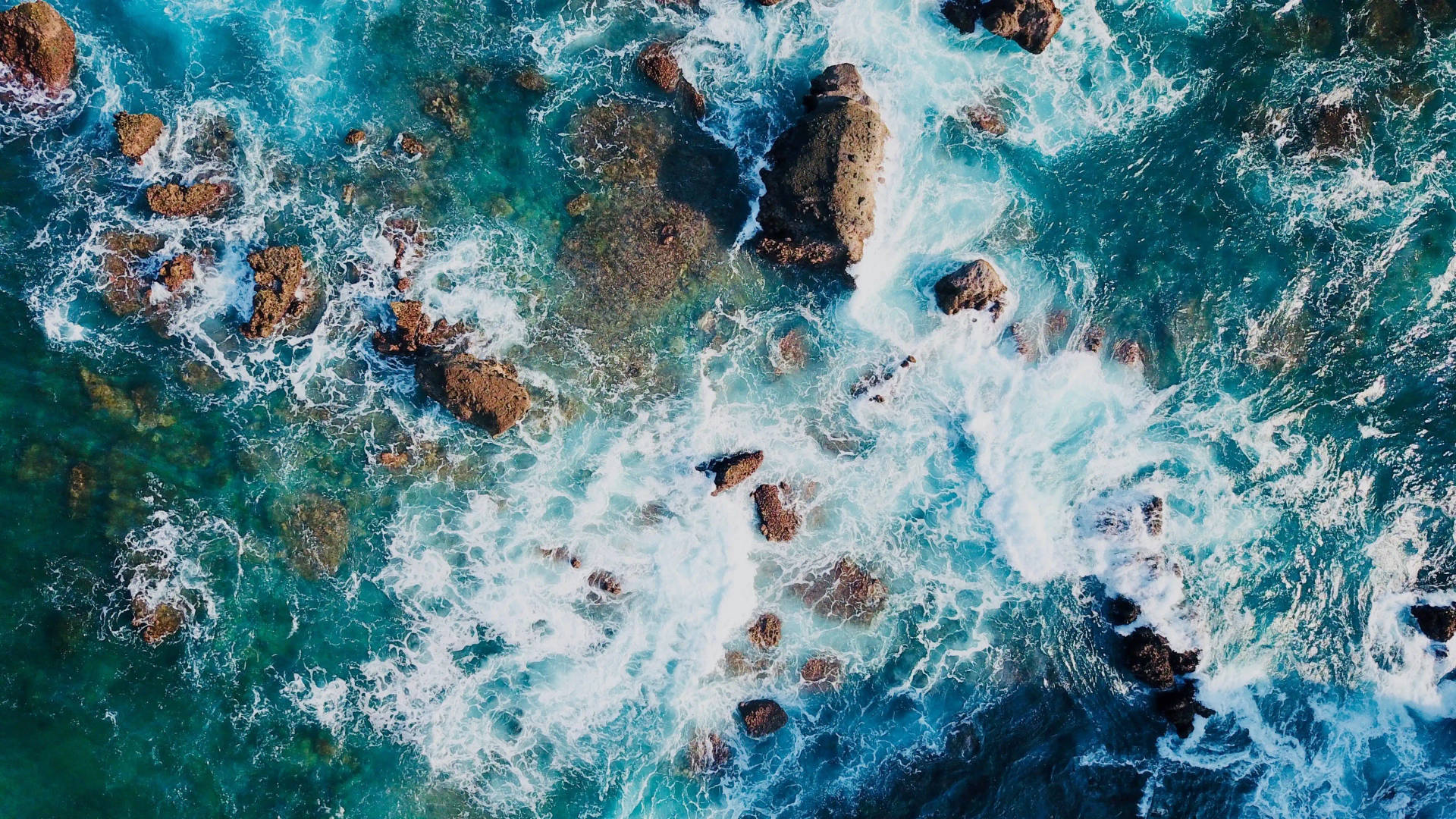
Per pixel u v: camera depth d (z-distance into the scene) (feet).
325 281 73.77
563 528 74.38
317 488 73.56
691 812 74.02
